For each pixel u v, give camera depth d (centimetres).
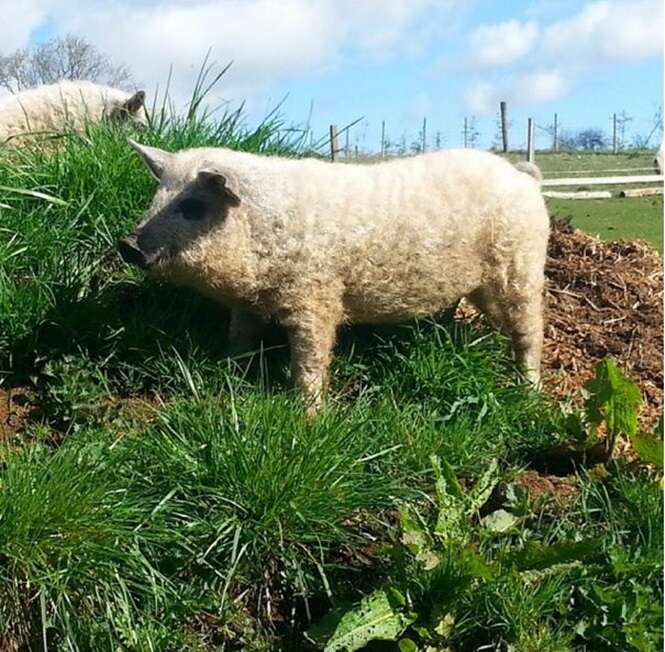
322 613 249
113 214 336
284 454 258
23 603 234
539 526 267
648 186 1077
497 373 317
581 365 345
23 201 334
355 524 260
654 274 396
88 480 248
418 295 305
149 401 294
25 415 286
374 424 281
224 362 300
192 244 285
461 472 279
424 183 304
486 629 246
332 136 389
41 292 306
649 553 260
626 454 298
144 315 313
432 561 245
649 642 245
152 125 383
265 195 290
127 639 234
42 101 465
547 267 394
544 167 1359
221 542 249
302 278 292
